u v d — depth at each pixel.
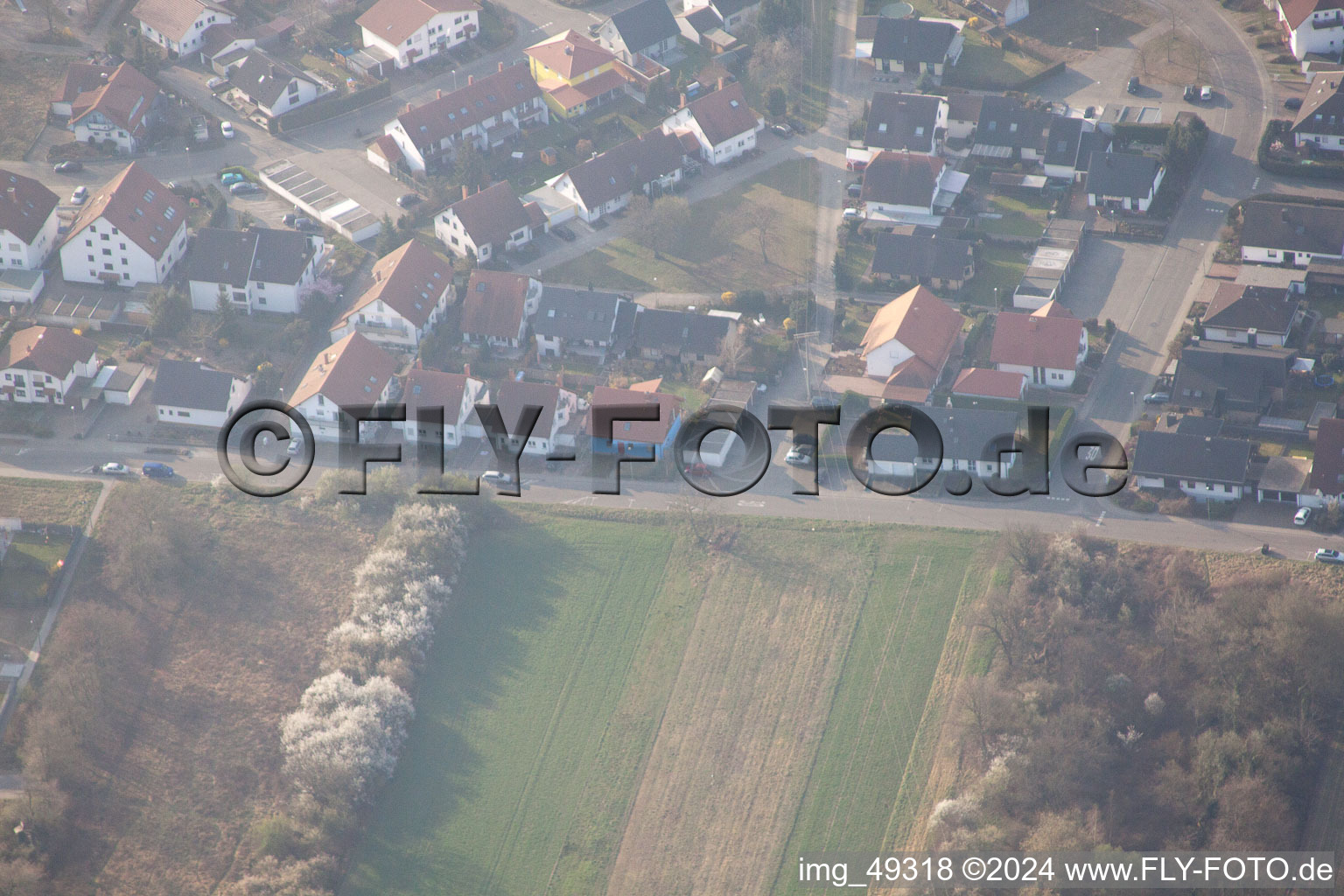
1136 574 185.00
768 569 190.00
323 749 168.38
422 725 175.50
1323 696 170.12
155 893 159.12
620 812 166.50
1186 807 163.00
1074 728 168.12
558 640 183.75
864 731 172.25
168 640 182.12
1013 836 161.38
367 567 188.00
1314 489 191.12
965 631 181.00
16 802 163.00
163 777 169.00
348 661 179.00
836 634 182.12
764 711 174.88
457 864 162.88
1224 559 186.25
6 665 177.25
